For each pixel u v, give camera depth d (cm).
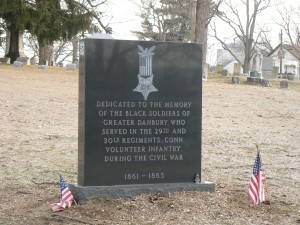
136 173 783
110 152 771
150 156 789
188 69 804
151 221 693
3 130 1379
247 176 969
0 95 1977
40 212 725
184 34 6306
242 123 1686
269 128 1609
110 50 768
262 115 1883
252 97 2314
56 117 1636
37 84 2397
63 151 1159
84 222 685
